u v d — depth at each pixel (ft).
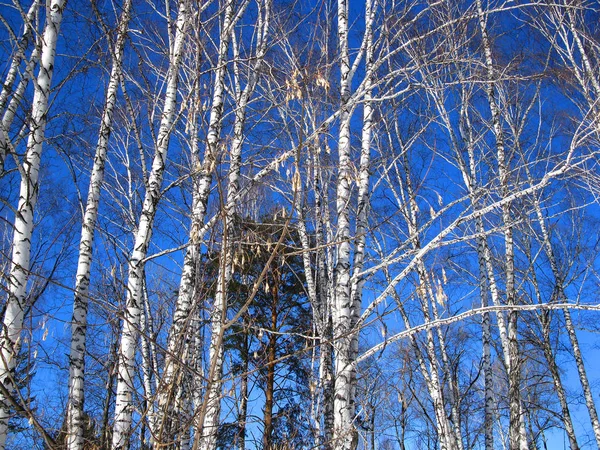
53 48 17.33
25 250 14.97
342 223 20.52
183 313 17.54
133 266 17.90
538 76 24.22
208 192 19.57
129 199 31.14
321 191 29.78
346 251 20.08
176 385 12.87
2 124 15.14
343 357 18.37
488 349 37.09
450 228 16.70
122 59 21.08
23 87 17.33
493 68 24.81
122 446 14.99
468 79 23.65
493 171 36.24
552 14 35.14
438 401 33.09
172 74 21.48
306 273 31.86
